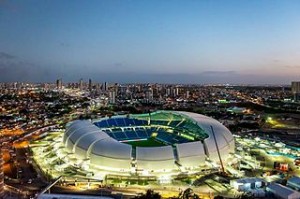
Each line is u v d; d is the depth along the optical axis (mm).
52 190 158000
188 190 148125
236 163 199500
